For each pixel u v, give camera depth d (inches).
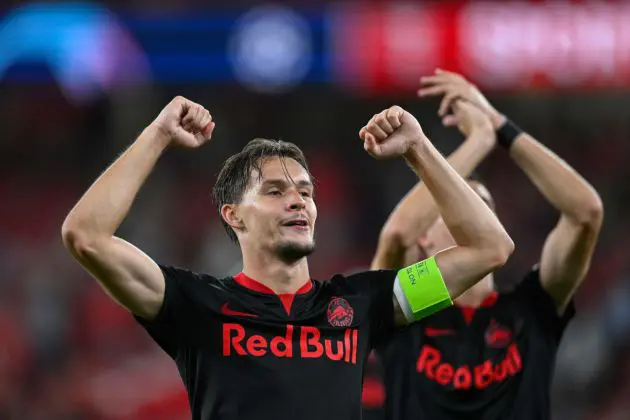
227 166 534.6
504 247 524.1
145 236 2060.8
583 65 1726.1
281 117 2272.4
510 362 628.1
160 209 2144.4
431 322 632.4
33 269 1936.5
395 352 627.5
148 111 2137.1
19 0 1860.2
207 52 1839.3
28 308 1827.0
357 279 533.6
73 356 1765.5
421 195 644.1
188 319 500.1
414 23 1754.4
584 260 635.5
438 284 521.0
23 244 2084.2
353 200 2191.2
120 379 1660.9
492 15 1736.0
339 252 2101.4
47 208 2222.0
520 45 1732.3
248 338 495.5
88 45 1849.2
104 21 1854.1
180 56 1846.7
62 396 1642.5
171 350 509.7
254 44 1815.9
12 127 2309.3
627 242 2039.9
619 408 1539.1
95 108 2283.5
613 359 1595.7
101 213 480.4
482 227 521.7
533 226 2103.8
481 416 617.3
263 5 1851.6
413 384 621.9
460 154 651.5
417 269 526.6
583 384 1595.7
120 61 1851.6
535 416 627.2
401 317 529.3
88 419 1606.8
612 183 2172.7
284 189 510.6
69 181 2267.5
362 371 510.0
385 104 2244.1
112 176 488.4
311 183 518.9
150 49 1851.6
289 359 493.0
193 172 2225.6
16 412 1625.2
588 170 2209.6
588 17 1722.4
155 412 1581.0
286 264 511.5
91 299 1838.1
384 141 515.8
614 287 1776.6
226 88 2245.3
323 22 1787.6
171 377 1660.9
